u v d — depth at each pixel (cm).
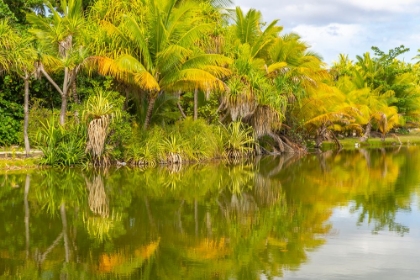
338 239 852
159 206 1151
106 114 1909
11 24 2289
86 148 1917
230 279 646
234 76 2516
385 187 1491
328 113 3111
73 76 1955
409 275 667
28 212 1062
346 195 1328
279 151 3016
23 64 1817
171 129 2311
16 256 741
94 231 899
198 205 1170
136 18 2220
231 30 2986
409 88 5341
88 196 1271
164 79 2114
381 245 814
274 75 2886
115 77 2156
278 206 1162
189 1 2369
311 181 1631
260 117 2614
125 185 1471
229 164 2219
